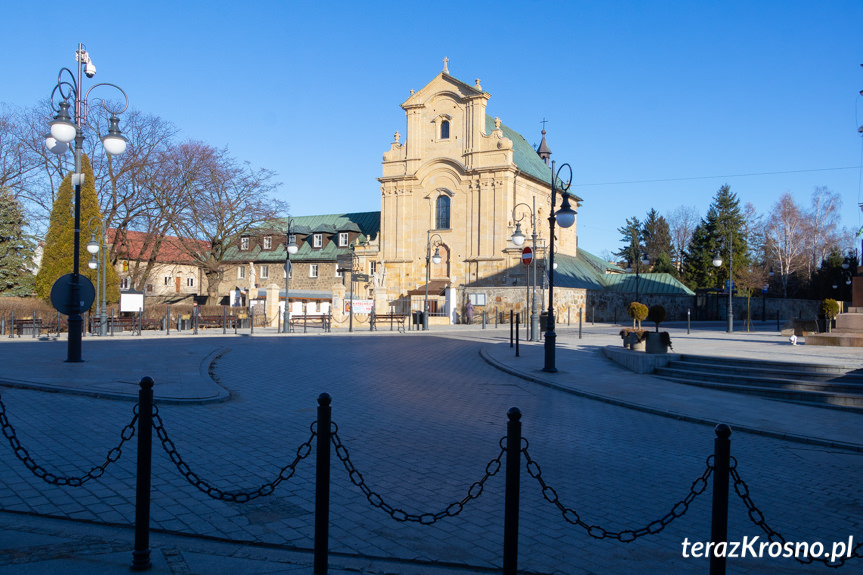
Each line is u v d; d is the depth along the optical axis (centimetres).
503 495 674
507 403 1272
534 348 2394
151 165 4394
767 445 958
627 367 1769
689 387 1460
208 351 1969
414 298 5166
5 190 4044
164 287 7112
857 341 2125
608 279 5844
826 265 6719
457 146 5206
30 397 1095
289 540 525
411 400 1269
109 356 1748
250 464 748
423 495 661
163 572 445
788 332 2938
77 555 466
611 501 666
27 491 612
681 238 9250
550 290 1703
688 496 482
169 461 744
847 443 939
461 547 531
